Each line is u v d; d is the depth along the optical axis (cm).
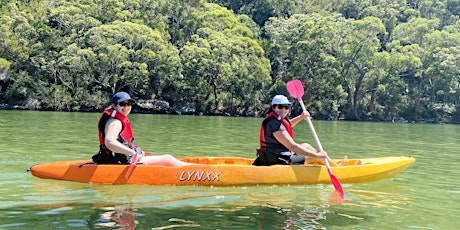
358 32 5256
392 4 7794
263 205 531
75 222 446
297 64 5216
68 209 491
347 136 1933
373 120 5303
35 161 812
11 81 4416
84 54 4441
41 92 4350
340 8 7619
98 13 5197
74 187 588
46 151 968
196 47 4722
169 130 1836
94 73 4659
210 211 499
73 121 2278
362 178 700
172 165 648
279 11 7012
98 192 566
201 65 4716
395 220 488
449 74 5312
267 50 5600
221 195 574
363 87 5438
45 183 607
